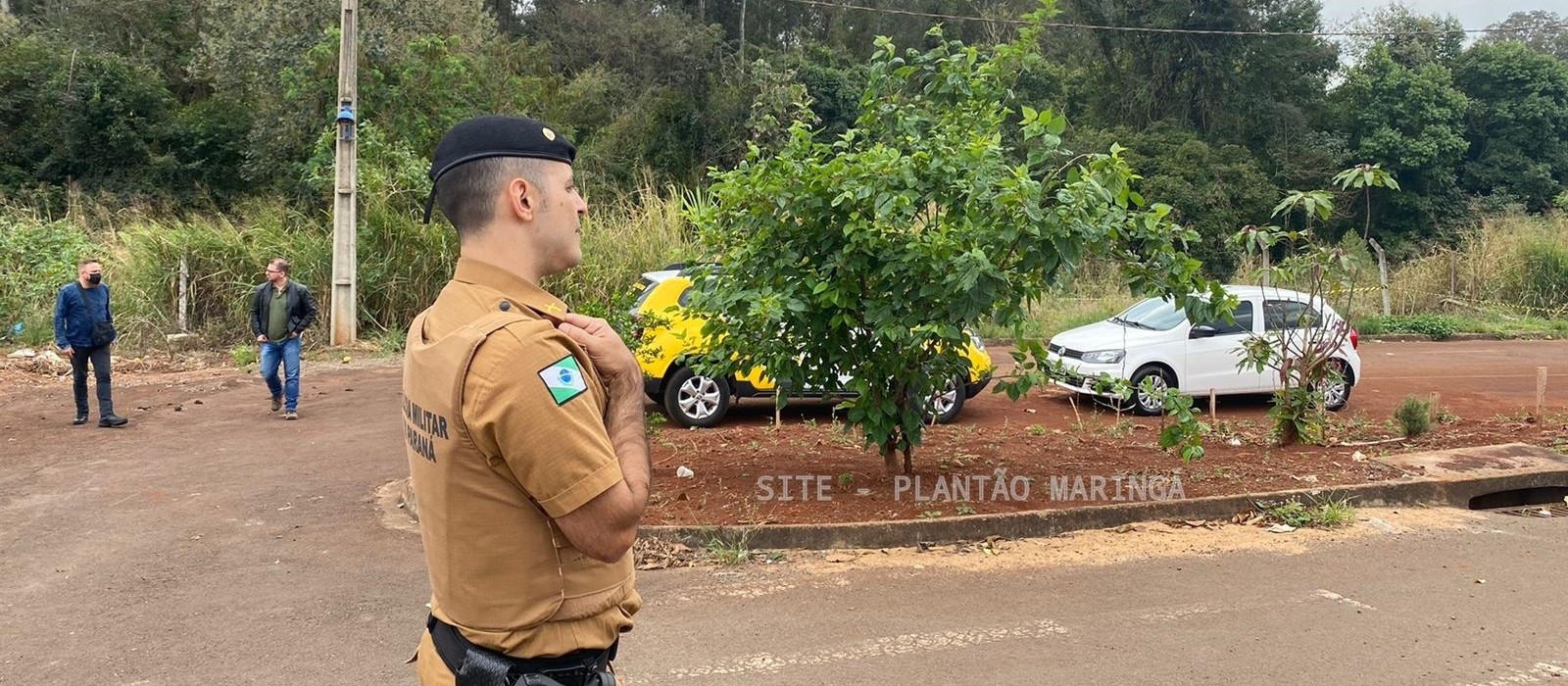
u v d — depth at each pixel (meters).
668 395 9.77
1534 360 16.73
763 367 7.05
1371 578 5.64
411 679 4.34
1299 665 4.43
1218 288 6.64
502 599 1.76
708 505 6.71
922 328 6.17
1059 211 5.80
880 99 7.05
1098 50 38.06
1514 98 39.41
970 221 6.20
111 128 25.50
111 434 9.65
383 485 7.74
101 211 20.39
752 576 5.68
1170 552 6.13
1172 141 34.12
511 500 1.73
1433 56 40.59
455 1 23.97
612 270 16.39
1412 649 4.62
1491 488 7.53
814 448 8.59
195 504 7.20
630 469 1.78
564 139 1.95
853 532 6.19
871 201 6.25
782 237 6.77
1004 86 7.02
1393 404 12.07
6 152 25.38
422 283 16.48
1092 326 12.09
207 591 5.44
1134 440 9.12
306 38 21.92
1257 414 11.27
